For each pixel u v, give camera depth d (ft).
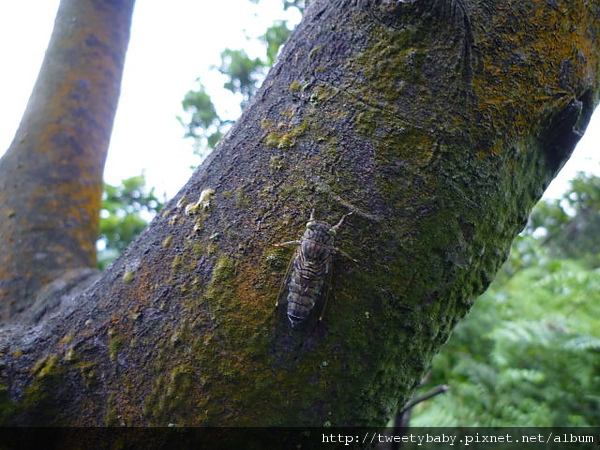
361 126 0.48
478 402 1.53
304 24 0.54
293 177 0.49
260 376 0.47
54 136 0.86
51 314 0.65
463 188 0.48
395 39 0.48
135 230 2.36
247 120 0.54
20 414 0.54
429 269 0.48
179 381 0.49
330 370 0.48
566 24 0.49
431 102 0.47
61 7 0.99
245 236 0.49
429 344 0.53
